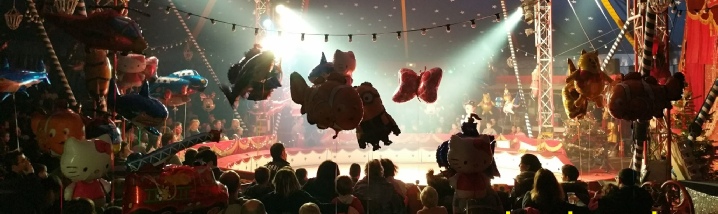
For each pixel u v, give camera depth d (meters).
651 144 13.54
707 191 9.58
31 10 11.73
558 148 21.31
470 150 7.47
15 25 12.93
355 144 26.06
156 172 6.60
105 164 7.25
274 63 10.62
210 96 23.80
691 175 12.94
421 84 11.42
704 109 12.54
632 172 7.11
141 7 26.27
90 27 8.49
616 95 9.64
